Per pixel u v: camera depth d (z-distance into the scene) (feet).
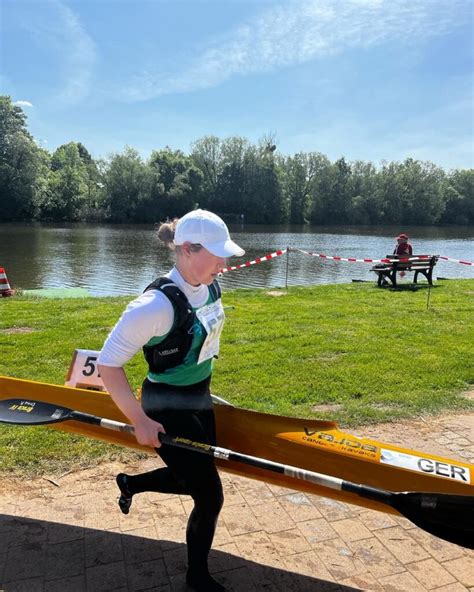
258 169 240.73
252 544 9.37
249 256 90.63
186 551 9.09
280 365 19.65
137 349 6.90
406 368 19.35
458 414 15.53
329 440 8.89
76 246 102.99
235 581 8.44
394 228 227.81
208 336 7.47
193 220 7.12
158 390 7.62
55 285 56.39
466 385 17.83
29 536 9.35
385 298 36.88
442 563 9.03
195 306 7.47
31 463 11.79
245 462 7.30
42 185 202.28
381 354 21.18
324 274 67.77
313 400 16.30
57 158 271.49
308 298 37.01
